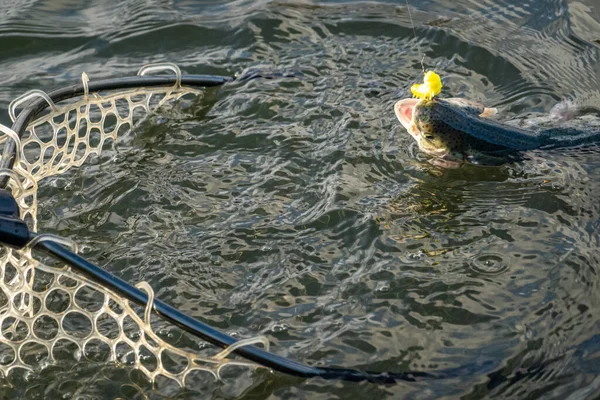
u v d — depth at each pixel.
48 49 5.40
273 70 5.14
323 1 5.88
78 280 2.87
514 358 3.22
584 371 3.14
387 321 3.41
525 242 3.83
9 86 5.03
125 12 5.76
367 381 3.12
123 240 3.86
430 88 4.23
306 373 3.03
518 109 4.85
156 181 4.23
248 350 2.91
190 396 3.08
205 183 4.22
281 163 4.35
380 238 3.85
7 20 5.61
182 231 3.91
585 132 4.53
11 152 3.43
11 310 3.04
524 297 3.51
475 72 5.18
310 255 3.77
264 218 3.98
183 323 2.86
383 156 4.39
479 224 3.95
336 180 4.22
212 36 5.53
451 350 3.27
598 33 5.53
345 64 5.23
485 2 5.89
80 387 3.12
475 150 4.33
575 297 3.50
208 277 3.65
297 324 3.40
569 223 3.95
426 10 5.79
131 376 3.16
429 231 3.90
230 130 4.61
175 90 4.73
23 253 2.80
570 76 5.10
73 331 3.35
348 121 4.64
